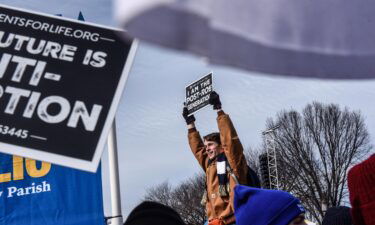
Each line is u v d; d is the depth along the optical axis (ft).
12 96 6.22
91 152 6.03
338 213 9.07
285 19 2.55
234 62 2.38
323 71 2.71
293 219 6.80
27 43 6.50
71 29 6.63
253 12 2.40
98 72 6.41
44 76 6.34
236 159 12.13
